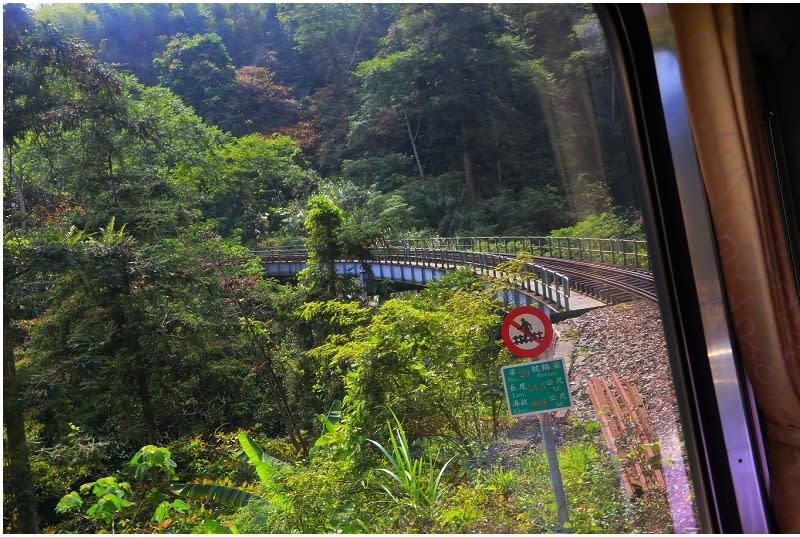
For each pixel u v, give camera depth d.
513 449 3.34
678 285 2.63
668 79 2.58
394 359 3.60
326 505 3.17
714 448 2.56
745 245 2.64
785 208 3.80
